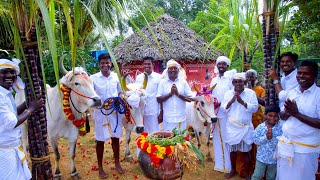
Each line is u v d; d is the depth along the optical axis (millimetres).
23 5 2838
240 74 4184
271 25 3762
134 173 4809
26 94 3059
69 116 4047
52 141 4277
